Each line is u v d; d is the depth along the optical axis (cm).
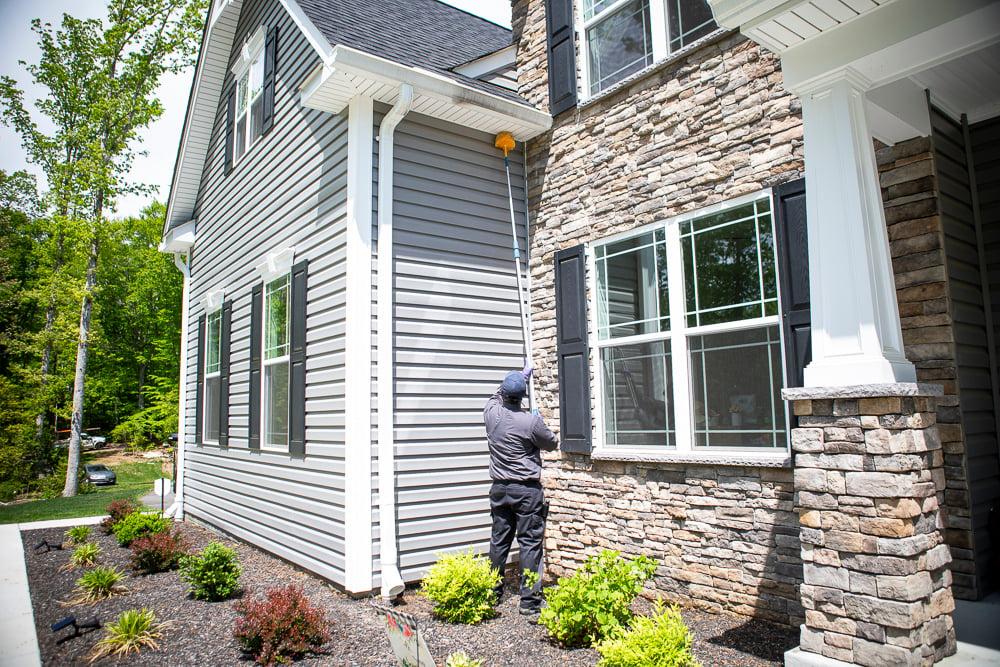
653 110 523
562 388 577
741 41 461
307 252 614
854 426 295
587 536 545
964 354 397
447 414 559
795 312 408
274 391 696
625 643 303
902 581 272
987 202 436
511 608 461
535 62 651
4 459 1919
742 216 455
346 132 555
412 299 552
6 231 2020
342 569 521
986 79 388
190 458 1038
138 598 530
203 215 1030
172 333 3444
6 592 568
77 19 1819
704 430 468
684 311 489
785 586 402
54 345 2056
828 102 324
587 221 577
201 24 1919
